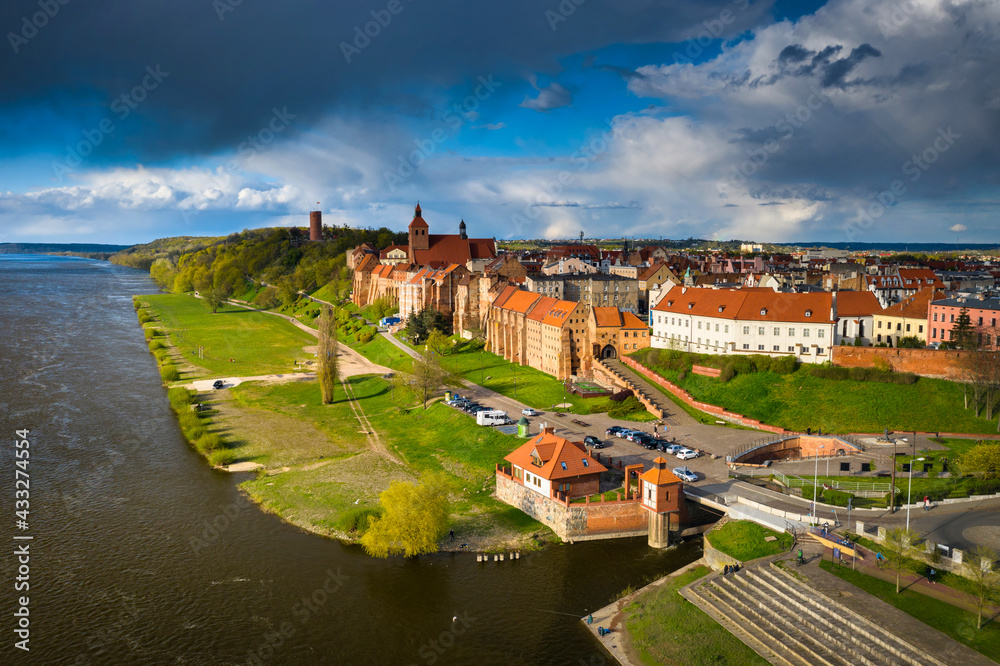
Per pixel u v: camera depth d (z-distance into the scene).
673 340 174.50
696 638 73.31
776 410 138.00
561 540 99.81
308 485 119.81
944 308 154.62
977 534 84.31
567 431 137.38
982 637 65.75
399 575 91.00
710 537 91.69
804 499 99.00
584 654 74.62
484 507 111.44
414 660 74.00
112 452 137.88
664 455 121.06
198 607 83.50
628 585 87.94
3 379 198.25
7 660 73.12
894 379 138.50
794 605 74.69
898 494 97.81
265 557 95.44
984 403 129.38
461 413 153.62
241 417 164.75
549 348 188.12
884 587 75.62
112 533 102.00
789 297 155.88
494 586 88.25
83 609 82.81
